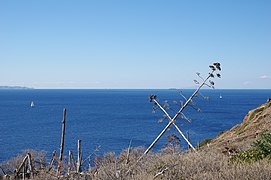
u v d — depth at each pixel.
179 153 9.55
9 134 56.00
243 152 9.70
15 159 11.69
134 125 63.66
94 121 77.50
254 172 6.98
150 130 52.88
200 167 8.15
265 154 9.27
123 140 38.94
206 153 9.53
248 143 13.79
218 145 15.27
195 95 7.83
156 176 7.91
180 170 8.05
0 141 46.03
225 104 153.00
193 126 53.53
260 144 9.70
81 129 59.38
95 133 50.62
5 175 10.23
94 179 7.84
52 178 8.41
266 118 22.06
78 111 116.88
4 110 126.75
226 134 24.47
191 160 8.52
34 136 51.66
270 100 26.44
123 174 7.81
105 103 177.25
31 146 39.41
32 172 9.30
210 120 72.19
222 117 82.69
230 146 13.13
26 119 88.12
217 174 7.32
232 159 9.30
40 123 76.50
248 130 21.66
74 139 41.19
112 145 33.38
